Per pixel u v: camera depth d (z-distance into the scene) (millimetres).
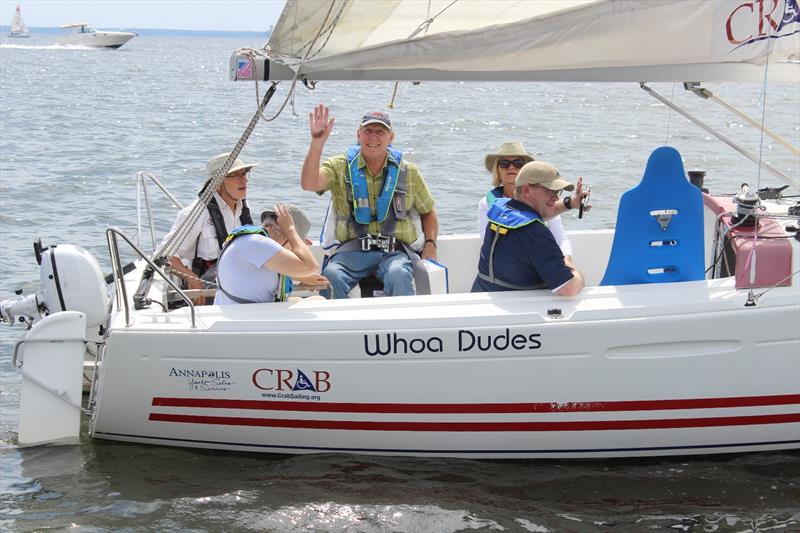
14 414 5078
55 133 19328
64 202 11094
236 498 4047
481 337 4035
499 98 32844
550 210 4328
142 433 4402
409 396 4133
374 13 4027
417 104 28906
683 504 3982
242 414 4250
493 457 4270
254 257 4332
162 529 3840
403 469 4242
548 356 4051
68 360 4430
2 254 8547
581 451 4230
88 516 3926
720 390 4102
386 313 4129
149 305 4473
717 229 4547
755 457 4305
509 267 4289
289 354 4125
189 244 5047
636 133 19016
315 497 4043
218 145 17172
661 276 4348
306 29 4004
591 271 5641
